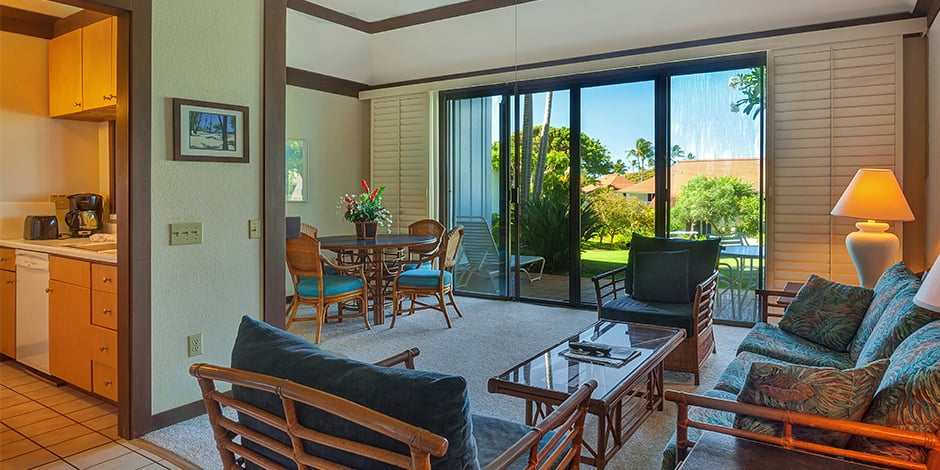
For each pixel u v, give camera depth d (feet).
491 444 5.69
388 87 21.79
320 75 20.49
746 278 15.98
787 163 14.85
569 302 19.11
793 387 4.91
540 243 19.67
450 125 21.13
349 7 18.01
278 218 10.77
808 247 14.70
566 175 18.99
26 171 12.91
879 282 9.73
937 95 12.03
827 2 13.87
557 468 5.12
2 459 8.16
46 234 12.62
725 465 4.54
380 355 13.47
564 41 17.62
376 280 16.67
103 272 9.70
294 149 19.92
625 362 8.31
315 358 4.36
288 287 19.93
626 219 17.90
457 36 18.85
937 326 5.84
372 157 22.25
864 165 13.92
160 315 9.06
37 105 13.00
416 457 3.37
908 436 4.39
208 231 9.66
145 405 8.92
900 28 13.39
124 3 8.39
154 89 8.82
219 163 9.78
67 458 8.20
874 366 4.75
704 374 11.86
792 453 4.75
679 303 12.67
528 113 19.56
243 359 4.71
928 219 13.12
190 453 8.34
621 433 8.27
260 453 4.66
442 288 16.31
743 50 15.28
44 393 10.93
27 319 11.76
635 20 16.14
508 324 16.62
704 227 16.53
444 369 12.44
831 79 14.21
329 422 3.92
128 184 8.61
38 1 11.46
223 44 9.76
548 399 7.23
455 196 21.24
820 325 9.70
